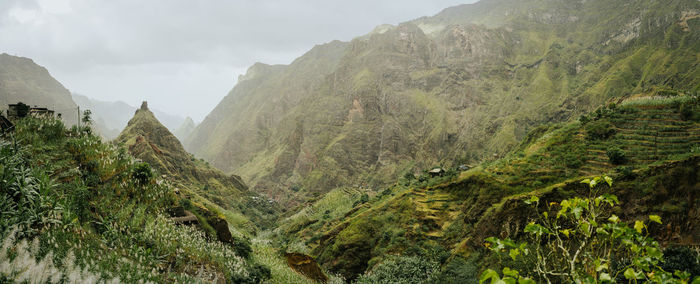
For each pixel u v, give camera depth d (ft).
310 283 96.37
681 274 10.84
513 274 11.94
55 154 60.49
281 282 77.66
